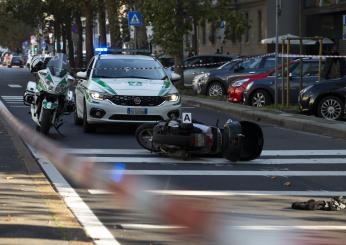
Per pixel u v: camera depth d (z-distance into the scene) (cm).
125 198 2289
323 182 2705
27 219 1877
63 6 15025
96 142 3722
